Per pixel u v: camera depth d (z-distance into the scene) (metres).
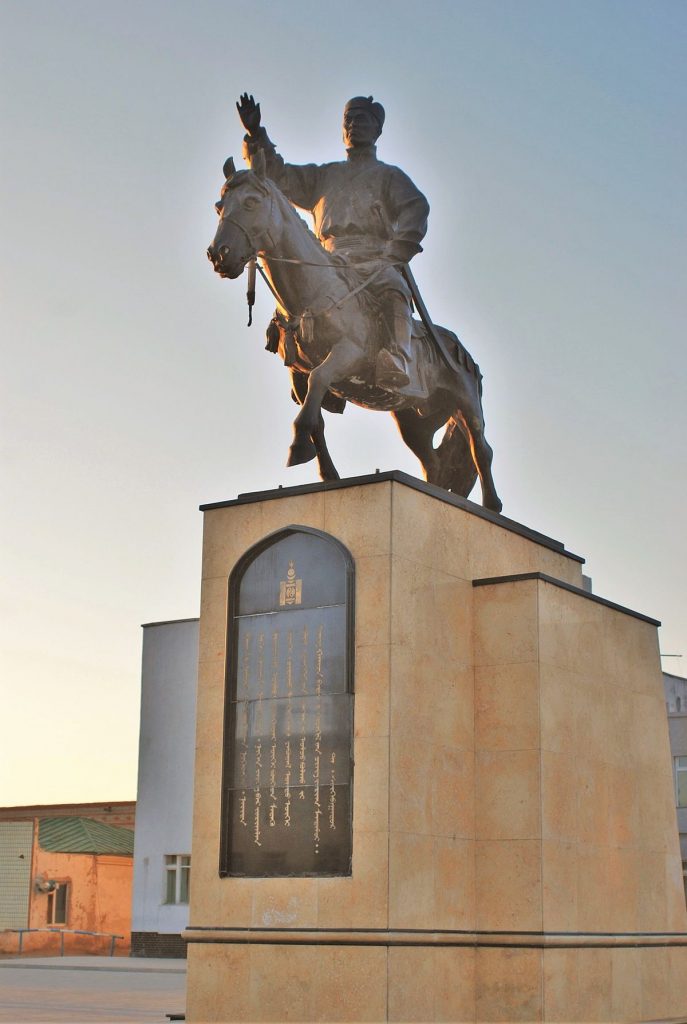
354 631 10.55
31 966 26.33
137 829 31.75
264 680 10.86
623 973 11.38
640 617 12.82
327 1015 9.93
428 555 11.01
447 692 10.95
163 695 32.12
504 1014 10.49
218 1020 10.38
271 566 11.07
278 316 12.05
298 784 10.49
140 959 30.08
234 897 10.54
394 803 10.12
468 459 13.54
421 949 10.12
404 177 12.62
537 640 11.12
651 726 12.68
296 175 12.90
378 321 11.91
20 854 38.19
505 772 10.99
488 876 10.86
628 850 11.89
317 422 11.34
